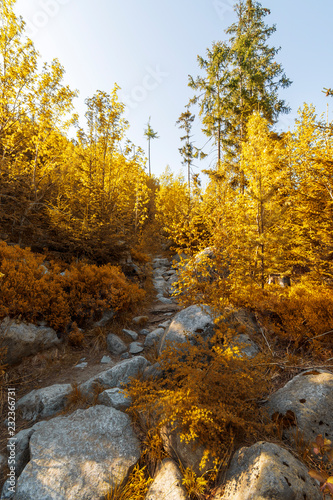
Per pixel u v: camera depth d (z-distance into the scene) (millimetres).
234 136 13852
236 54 13281
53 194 8828
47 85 7230
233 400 2609
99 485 2275
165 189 17656
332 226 5707
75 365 4426
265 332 4262
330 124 5641
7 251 5422
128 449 2658
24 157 8461
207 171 11016
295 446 2340
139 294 6676
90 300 5535
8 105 6945
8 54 6512
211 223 6789
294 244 7570
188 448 2385
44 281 5023
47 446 2617
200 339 3309
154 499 2139
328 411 2479
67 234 7605
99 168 10219
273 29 12867
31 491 2189
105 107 9344
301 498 1770
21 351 4082
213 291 5023
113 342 5078
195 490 2135
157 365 3646
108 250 8203
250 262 6320
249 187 7461
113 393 3346
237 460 2209
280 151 7285
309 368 3273
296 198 6621
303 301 4586
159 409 2723
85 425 2904
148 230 16984
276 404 2748
